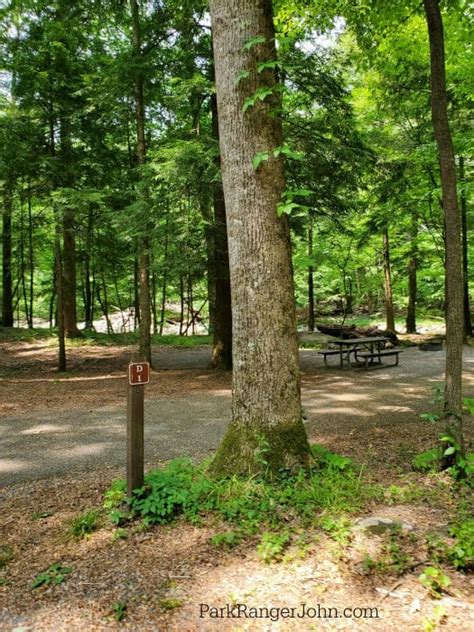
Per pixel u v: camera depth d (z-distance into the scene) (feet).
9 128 33.68
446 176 12.47
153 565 8.83
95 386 32.73
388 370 35.73
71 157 38.32
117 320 83.30
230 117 12.32
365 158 29.53
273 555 8.80
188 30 31.91
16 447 18.11
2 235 54.90
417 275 67.15
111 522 10.61
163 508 10.55
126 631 7.04
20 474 15.06
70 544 9.84
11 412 24.38
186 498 10.92
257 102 12.16
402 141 37.68
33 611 7.63
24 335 56.80
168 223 29.81
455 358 12.65
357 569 8.24
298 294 85.46
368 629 6.79
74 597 7.96
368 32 20.16
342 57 31.42
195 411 23.76
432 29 12.31
